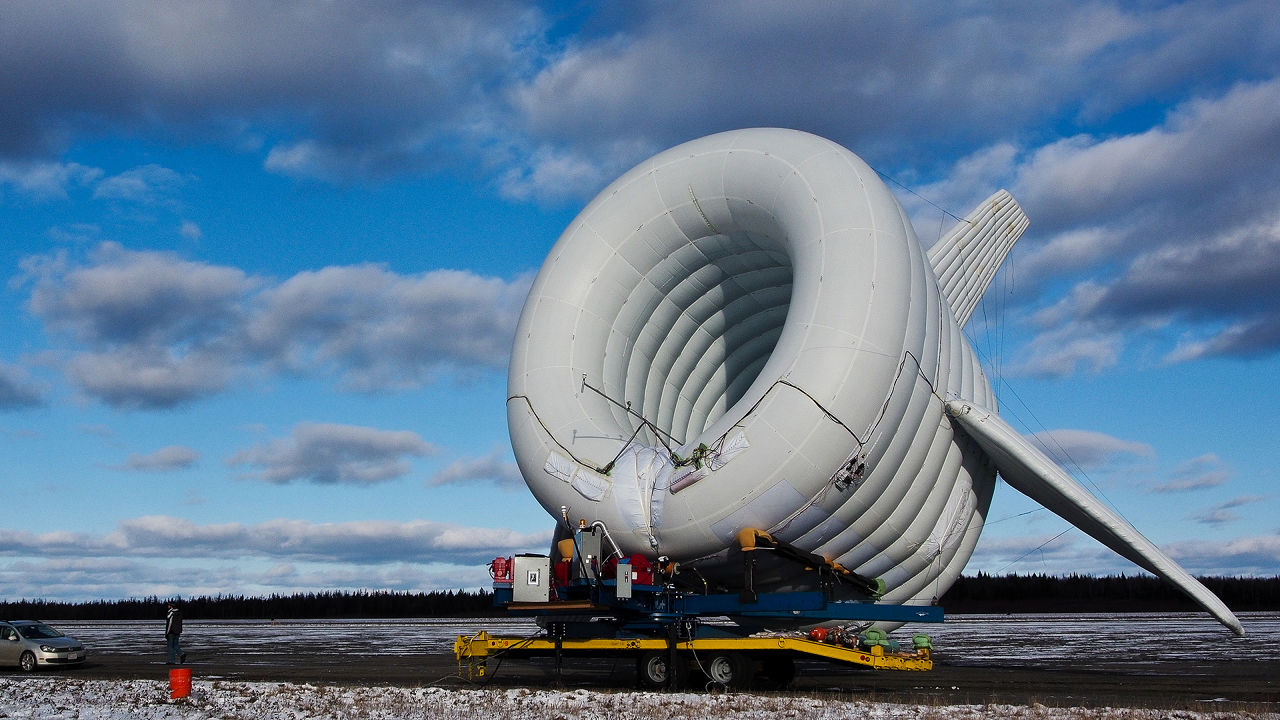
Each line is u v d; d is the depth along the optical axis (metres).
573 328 23.84
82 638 46.19
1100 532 23.20
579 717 14.65
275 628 59.47
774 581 21.75
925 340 21.75
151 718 15.19
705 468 19.91
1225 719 13.75
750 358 27.67
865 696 17.31
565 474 21.81
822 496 19.91
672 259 24.91
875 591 22.75
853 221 21.23
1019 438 22.64
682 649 18.92
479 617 90.94
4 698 17.95
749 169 23.34
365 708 16.06
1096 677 21.44
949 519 23.62
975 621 59.81
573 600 19.17
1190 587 22.00
